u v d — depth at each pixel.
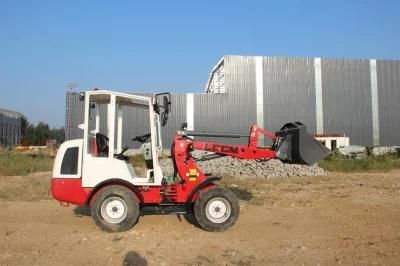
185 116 46.34
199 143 8.83
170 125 46.12
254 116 47.12
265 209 11.05
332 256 6.78
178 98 46.41
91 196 8.38
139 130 21.16
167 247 7.24
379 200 12.48
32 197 13.08
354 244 7.50
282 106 47.53
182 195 8.66
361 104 48.72
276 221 9.52
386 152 39.31
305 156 8.55
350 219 9.74
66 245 7.43
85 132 8.55
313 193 14.17
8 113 90.06
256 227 8.90
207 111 46.62
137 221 8.93
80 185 8.47
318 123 47.94
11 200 12.56
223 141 29.81
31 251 7.06
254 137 9.00
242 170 20.91
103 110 9.27
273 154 8.87
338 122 48.25
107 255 6.82
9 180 17.69
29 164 23.36
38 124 104.06
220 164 22.03
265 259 6.61
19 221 9.56
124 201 8.27
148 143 8.96
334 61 48.44
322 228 8.83
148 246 7.30
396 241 7.71
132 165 9.29
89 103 8.61
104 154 8.95
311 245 7.46
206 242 7.59
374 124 48.84
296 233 8.38
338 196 13.35
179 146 8.74
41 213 10.50
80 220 9.63
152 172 8.73
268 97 47.38
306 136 8.61
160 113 9.46
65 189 8.48
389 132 49.12
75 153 8.59
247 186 16.22
